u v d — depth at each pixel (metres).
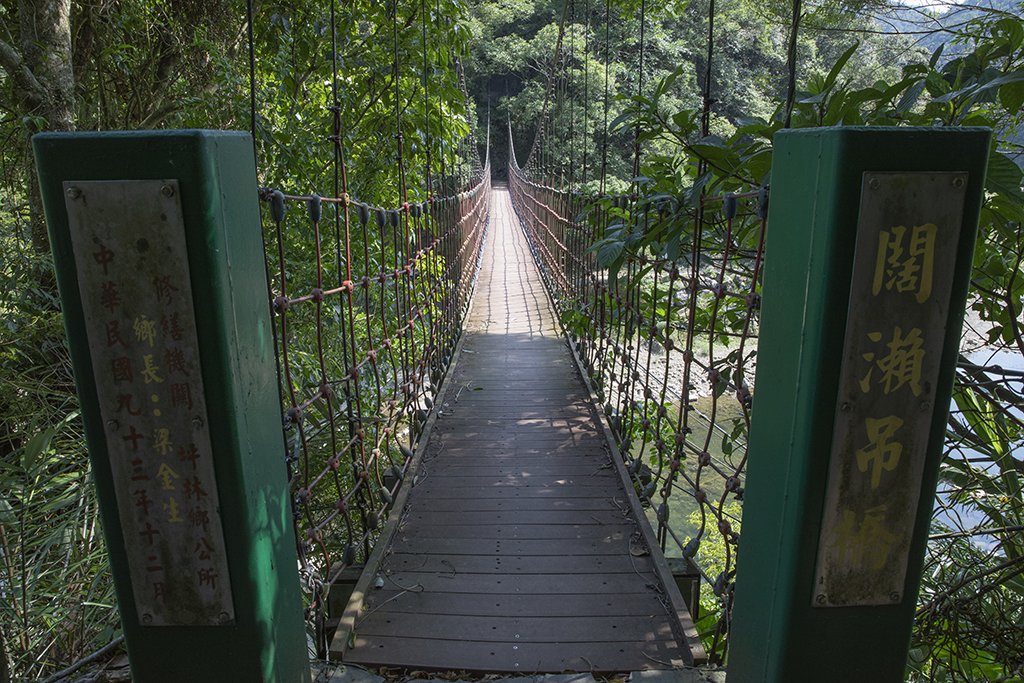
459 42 4.29
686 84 10.29
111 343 1.05
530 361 4.95
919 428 1.05
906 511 1.08
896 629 1.13
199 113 3.92
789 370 1.08
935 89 1.48
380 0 4.02
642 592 2.01
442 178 4.57
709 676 1.58
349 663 1.68
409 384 3.10
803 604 1.10
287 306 1.52
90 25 4.16
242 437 1.11
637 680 1.58
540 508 2.60
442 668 1.66
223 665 1.17
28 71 3.29
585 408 3.88
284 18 3.73
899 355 1.02
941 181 0.98
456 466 3.05
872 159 0.97
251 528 1.13
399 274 2.72
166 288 1.03
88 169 1.00
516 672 1.65
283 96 3.93
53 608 1.97
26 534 2.16
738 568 1.28
